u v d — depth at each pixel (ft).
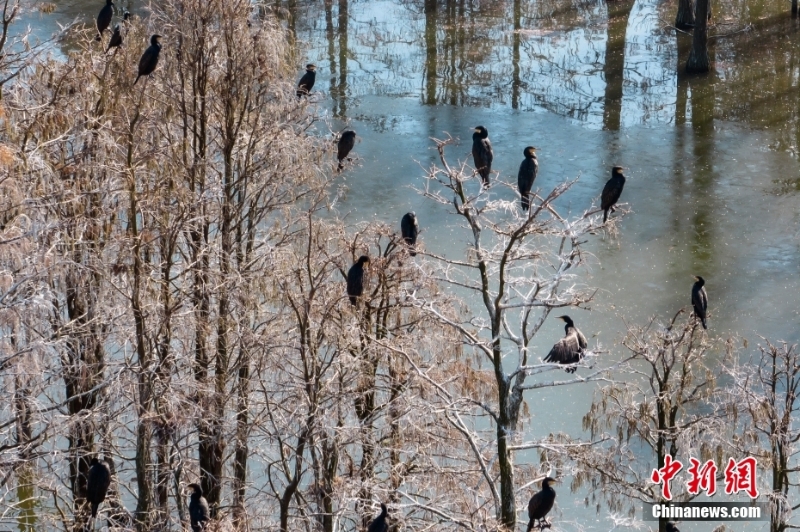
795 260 102.06
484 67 152.15
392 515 54.95
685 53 154.92
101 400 60.23
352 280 52.80
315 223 66.03
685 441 59.72
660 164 121.80
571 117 134.72
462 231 106.73
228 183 65.57
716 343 87.45
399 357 59.06
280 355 56.08
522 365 51.62
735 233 107.34
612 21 169.68
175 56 65.72
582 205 112.16
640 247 104.58
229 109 65.16
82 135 59.06
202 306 61.72
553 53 157.07
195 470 65.98
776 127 130.62
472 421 69.21
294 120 68.85
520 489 54.44
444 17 173.37
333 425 53.47
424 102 139.74
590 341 88.79
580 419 79.20
